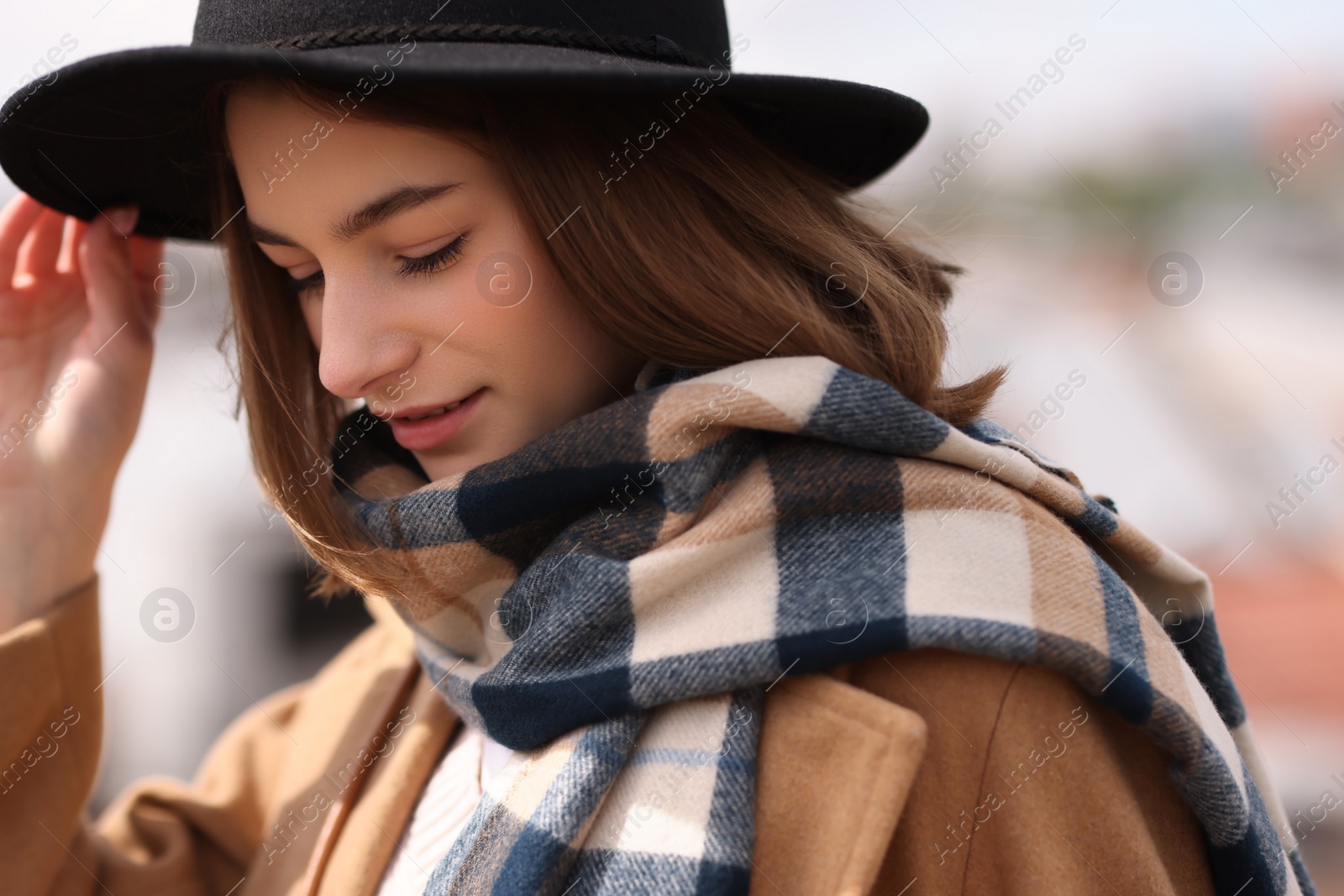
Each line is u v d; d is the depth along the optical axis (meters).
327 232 0.76
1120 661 0.68
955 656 0.72
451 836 0.88
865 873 0.66
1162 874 0.69
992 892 0.71
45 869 1.03
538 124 0.75
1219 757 0.70
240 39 0.79
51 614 1.06
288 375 0.99
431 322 0.77
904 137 0.97
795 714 0.73
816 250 0.82
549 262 0.77
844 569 0.72
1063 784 0.70
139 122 0.90
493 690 0.77
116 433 1.12
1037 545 0.73
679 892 0.67
